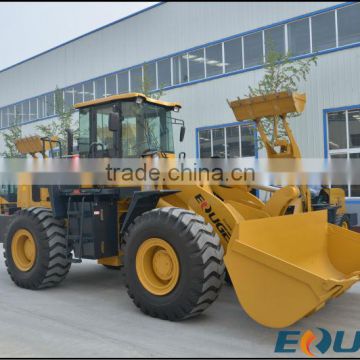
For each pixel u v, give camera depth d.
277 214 4.80
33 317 4.38
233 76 13.37
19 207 6.95
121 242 5.14
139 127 5.37
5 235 5.79
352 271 4.59
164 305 4.13
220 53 13.75
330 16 11.62
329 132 11.76
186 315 4.04
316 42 11.88
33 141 6.80
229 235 4.46
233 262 3.76
